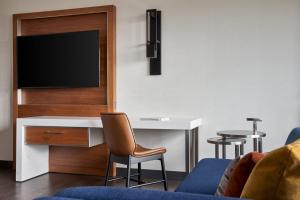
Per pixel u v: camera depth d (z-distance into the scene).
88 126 3.71
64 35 4.36
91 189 1.05
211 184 2.01
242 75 3.80
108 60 4.20
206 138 3.94
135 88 4.18
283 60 3.67
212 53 3.90
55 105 4.44
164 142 4.09
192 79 3.97
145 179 4.07
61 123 3.81
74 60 4.33
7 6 4.66
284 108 3.67
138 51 4.16
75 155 4.41
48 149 4.50
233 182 1.36
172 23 4.03
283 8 3.66
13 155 4.61
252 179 1.11
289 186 1.03
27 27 4.62
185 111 4.00
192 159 3.89
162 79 4.08
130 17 4.18
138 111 4.17
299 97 3.62
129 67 4.20
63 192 1.05
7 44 4.67
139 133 4.19
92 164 4.34
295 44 3.63
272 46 3.71
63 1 4.43
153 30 3.99
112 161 3.36
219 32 3.88
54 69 4.41
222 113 3.88
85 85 4.29
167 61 4.05
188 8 3.97
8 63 4.67
